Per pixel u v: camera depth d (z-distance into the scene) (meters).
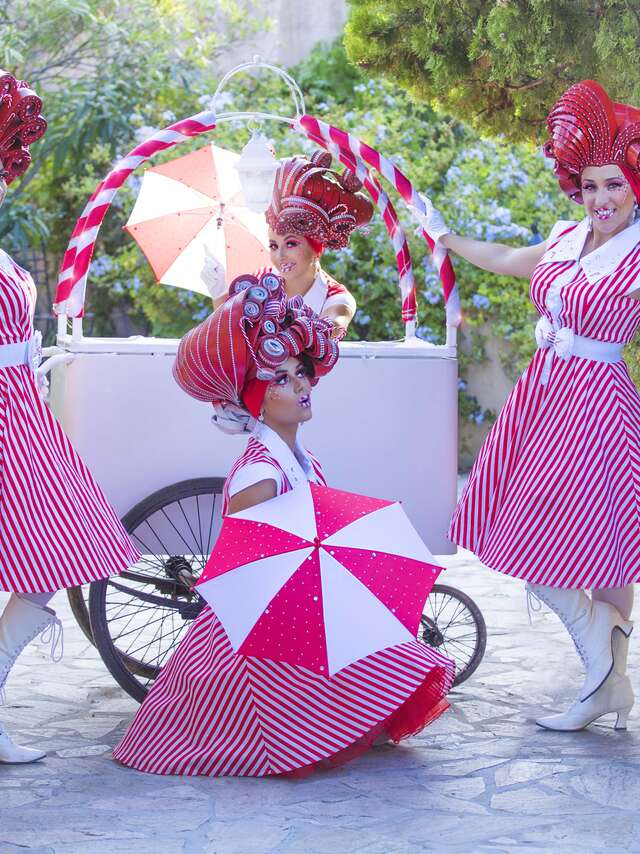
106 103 11.44
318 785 3.84
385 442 4.72
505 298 9.98
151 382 4.56
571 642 5.67
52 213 12.00
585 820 3.53
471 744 4.25
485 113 5.90
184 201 5.40
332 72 12.43
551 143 4.39
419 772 3.96
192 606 4.70
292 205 4.77
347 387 4.68
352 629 3.59
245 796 3.74
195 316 10.66
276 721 3.90
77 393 4.54
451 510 4.79
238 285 4.00
